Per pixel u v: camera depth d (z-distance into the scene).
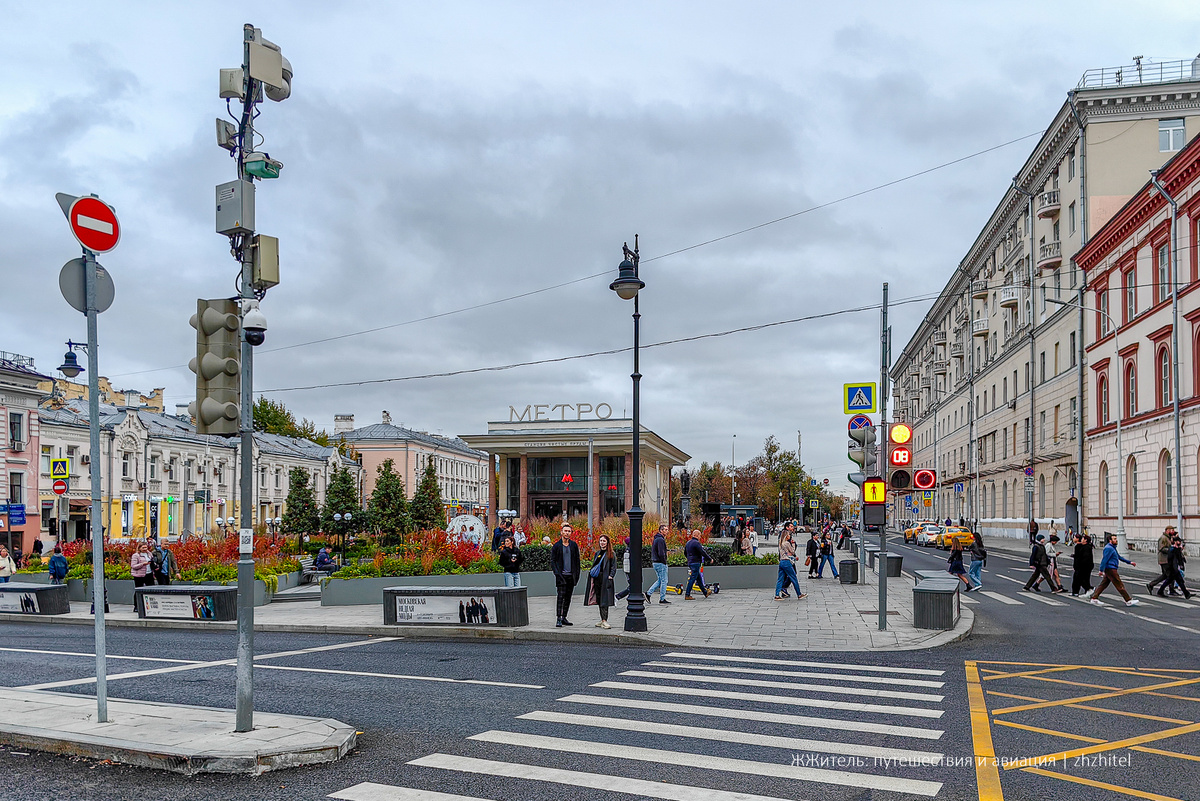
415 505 47.72
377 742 7.45
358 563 23.78
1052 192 48.50
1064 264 48.19
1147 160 43.91
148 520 52.28
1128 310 39.34
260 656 13.27
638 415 15.56
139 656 13.45
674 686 10.10
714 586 22.56
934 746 7.21
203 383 7.28
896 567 28.73
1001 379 62.22
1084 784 6.18
